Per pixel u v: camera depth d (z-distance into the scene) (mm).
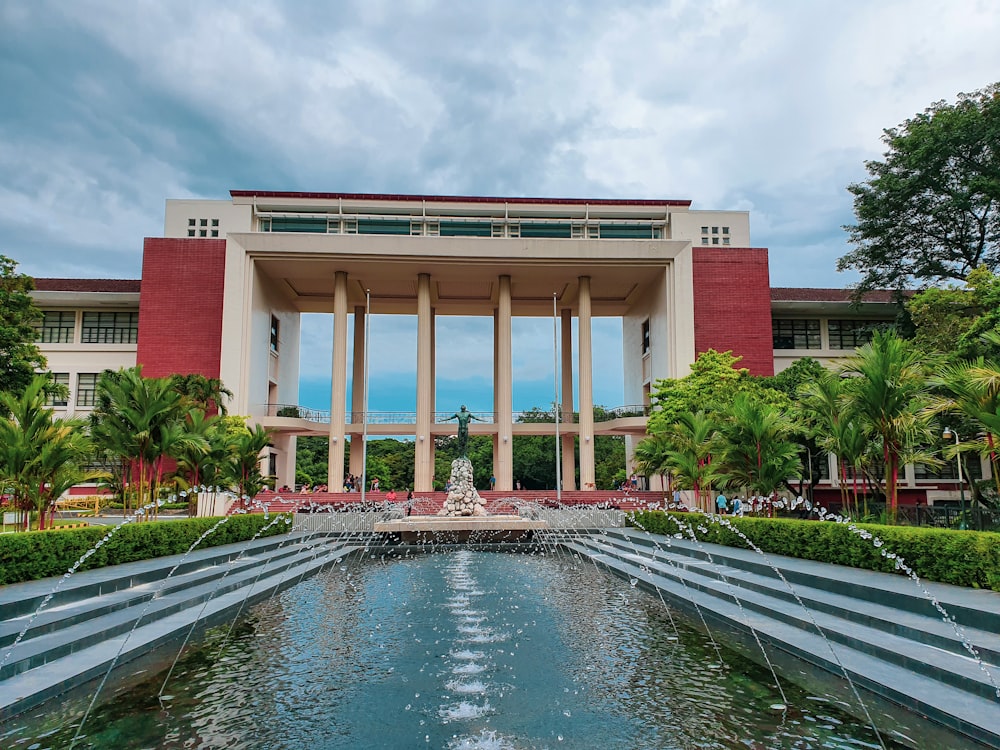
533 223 42750
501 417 41094
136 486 23250
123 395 19656
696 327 40875
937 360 18578
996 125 29281
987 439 15516
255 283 39781
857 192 35188
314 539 24469
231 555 16672
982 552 9492
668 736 6129
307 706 7012
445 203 42344
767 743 5898
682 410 30594
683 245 40656
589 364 41719
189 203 41188
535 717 6676
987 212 32500
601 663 8625
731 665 8445
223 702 7109
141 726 6395
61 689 6984
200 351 38969
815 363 34188
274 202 41875
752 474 19578
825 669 7672
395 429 41938
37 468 14961
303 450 67500
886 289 41750
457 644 9688
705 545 18484
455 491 28984
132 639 8812
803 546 14359
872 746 5742
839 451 18672
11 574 10641
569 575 17141
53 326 43281
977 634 7516
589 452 40938
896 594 9188
